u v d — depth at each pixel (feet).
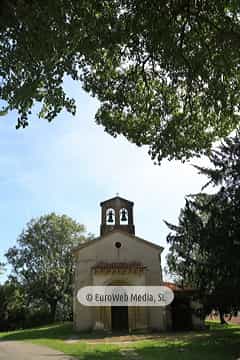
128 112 43.01
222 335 81.56
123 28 31.53
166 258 128.98
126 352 60.49
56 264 185.57
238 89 37.73
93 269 105.09
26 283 181.06
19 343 81.87
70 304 178.19
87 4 29.17
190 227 74.08
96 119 43.73
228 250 61.21
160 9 30.68
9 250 187.32
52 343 77.87
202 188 74.74
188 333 93.25
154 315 105.19
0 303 171.53
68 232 189.98
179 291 108.37
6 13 26.03
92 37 31.19
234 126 43.32
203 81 36.78
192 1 31.55
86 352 60.90
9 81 31.01
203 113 41.83
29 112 32.14
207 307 74.28
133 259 110.93
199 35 34.12
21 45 28.86
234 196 63.98
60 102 32.96
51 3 26.78
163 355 55.98
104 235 112.57
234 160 68.90
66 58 32.09
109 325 101.14
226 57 34.42
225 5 31.58
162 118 43.01
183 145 43.75
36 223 190.29
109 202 118.21
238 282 60.34
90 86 40.47
